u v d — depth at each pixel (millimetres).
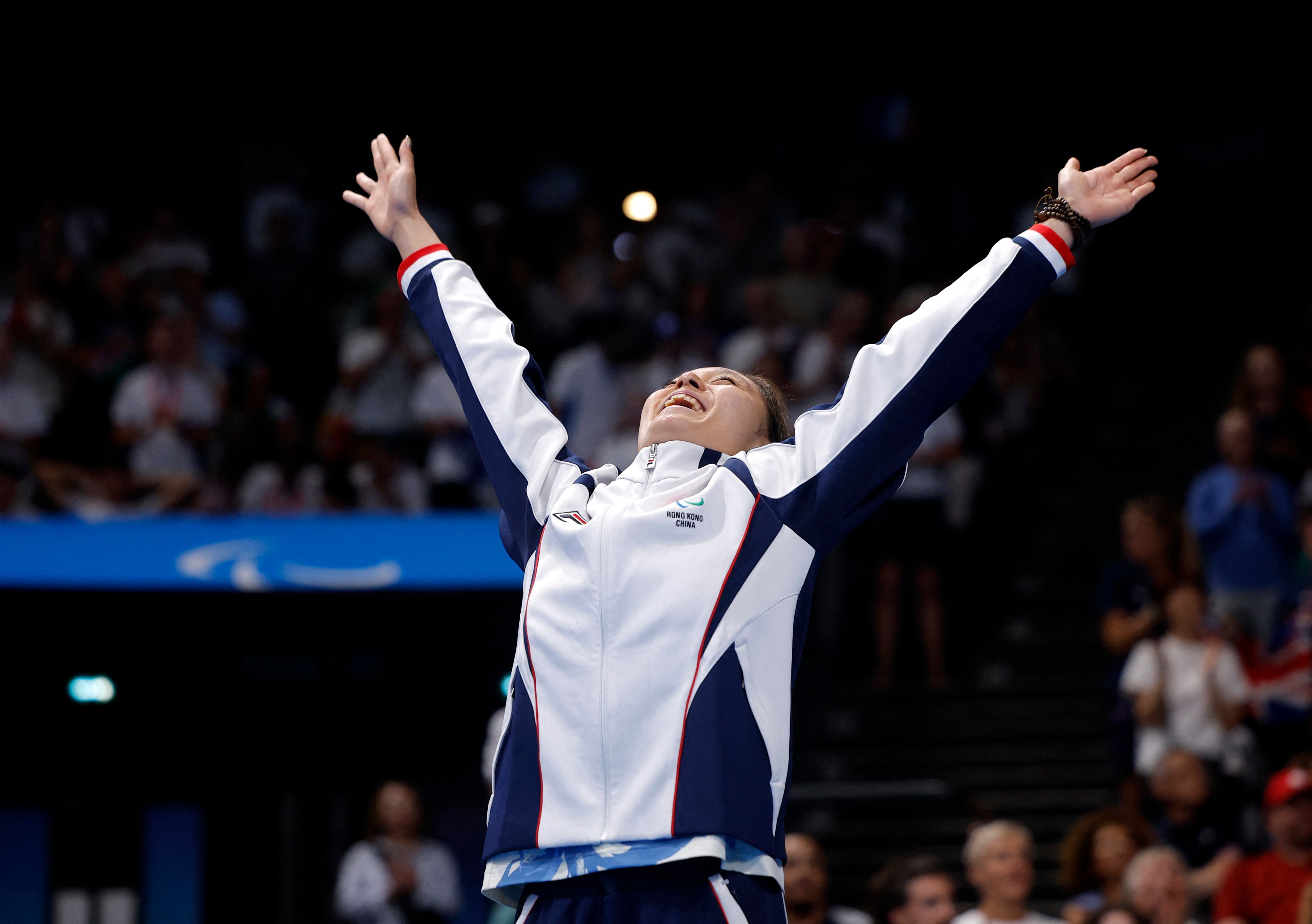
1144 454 16578
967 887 11305
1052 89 18188
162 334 14398
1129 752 10742
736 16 17609
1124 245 19984
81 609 12484
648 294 16125
